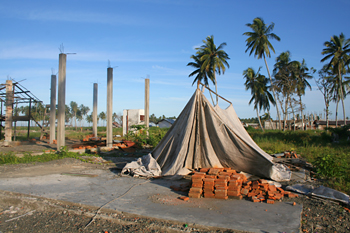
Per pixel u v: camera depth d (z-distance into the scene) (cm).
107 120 1500
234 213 466
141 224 430
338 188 644
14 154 1130
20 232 428
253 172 757
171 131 855
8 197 570
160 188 645
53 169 898
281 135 2233
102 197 561
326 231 401
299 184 654
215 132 784
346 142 1806
